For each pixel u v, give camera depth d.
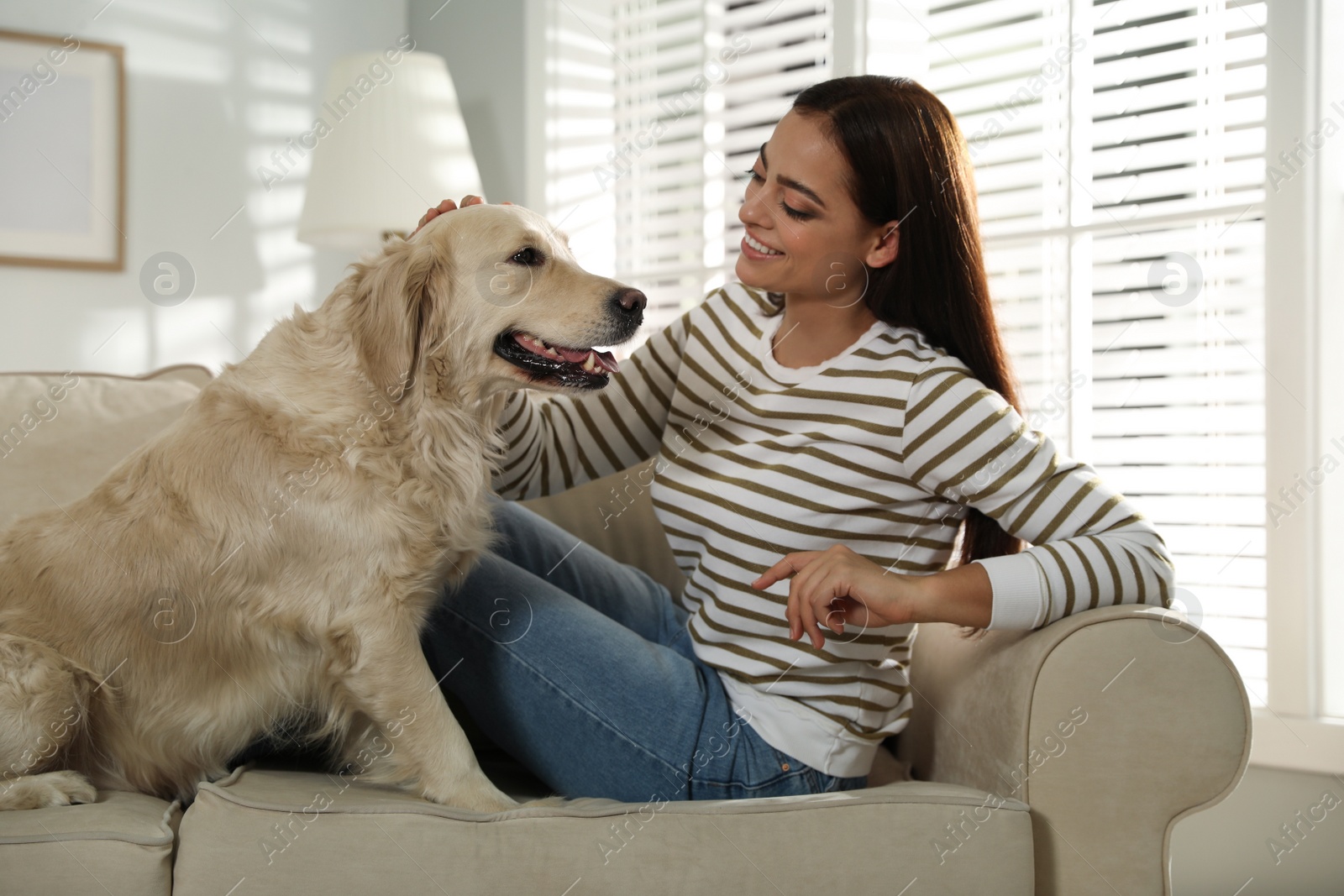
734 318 1.33
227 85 2.86
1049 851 1.02
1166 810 1.01
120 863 0.94
